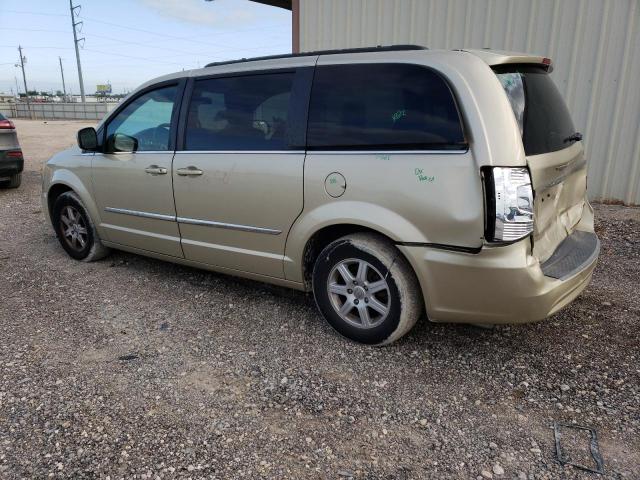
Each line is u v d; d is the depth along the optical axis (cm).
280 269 349
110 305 401
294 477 221
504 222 258
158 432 250
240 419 260
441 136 273
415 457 233
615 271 459
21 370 304
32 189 930
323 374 299
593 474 221
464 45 722
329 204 311
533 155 276
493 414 262
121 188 434
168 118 399
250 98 352
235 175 351
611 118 648
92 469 226
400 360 313
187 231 395
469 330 350
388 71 297
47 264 502
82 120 5312
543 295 270
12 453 235
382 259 300
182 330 356
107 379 295
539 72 323
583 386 284
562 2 647
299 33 857
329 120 313
